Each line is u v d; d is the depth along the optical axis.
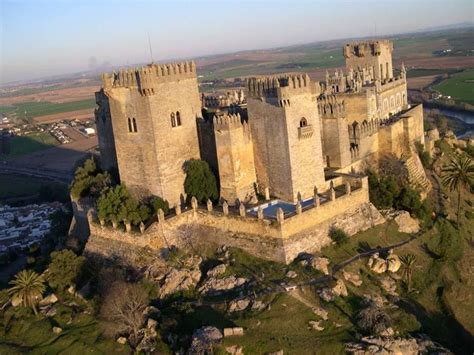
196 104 108.56
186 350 75.31
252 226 92.06
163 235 97.12
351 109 129.38
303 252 90.75
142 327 82.19
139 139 103.25
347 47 157.50
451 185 114.44
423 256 98.25
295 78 97.25
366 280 88.44
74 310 92.31
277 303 79.31
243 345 73.62
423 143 141.38
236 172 101.81
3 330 90.50
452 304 89.19
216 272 88.62
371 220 102.25
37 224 187.75
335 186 107.38
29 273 97.25
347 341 74.50
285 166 99.50
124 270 95.94
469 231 112.94
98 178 117.50
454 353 80.12
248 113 103.62
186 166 106.94
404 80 152.88
